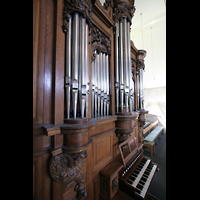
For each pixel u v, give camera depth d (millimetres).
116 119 1799
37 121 928
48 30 1014
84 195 1095
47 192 956
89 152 1216
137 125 3131
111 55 1988
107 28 1914
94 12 1592
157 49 4922
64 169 960
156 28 3930
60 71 1036
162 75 7371
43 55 975
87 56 1209
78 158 988
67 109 1058
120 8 2098
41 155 931
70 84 1092
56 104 987
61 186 1033
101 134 1581
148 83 9281
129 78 2045
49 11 1030
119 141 2004
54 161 919
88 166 1202
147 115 8258
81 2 1082
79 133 985
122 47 2096
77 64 1115
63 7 1074
